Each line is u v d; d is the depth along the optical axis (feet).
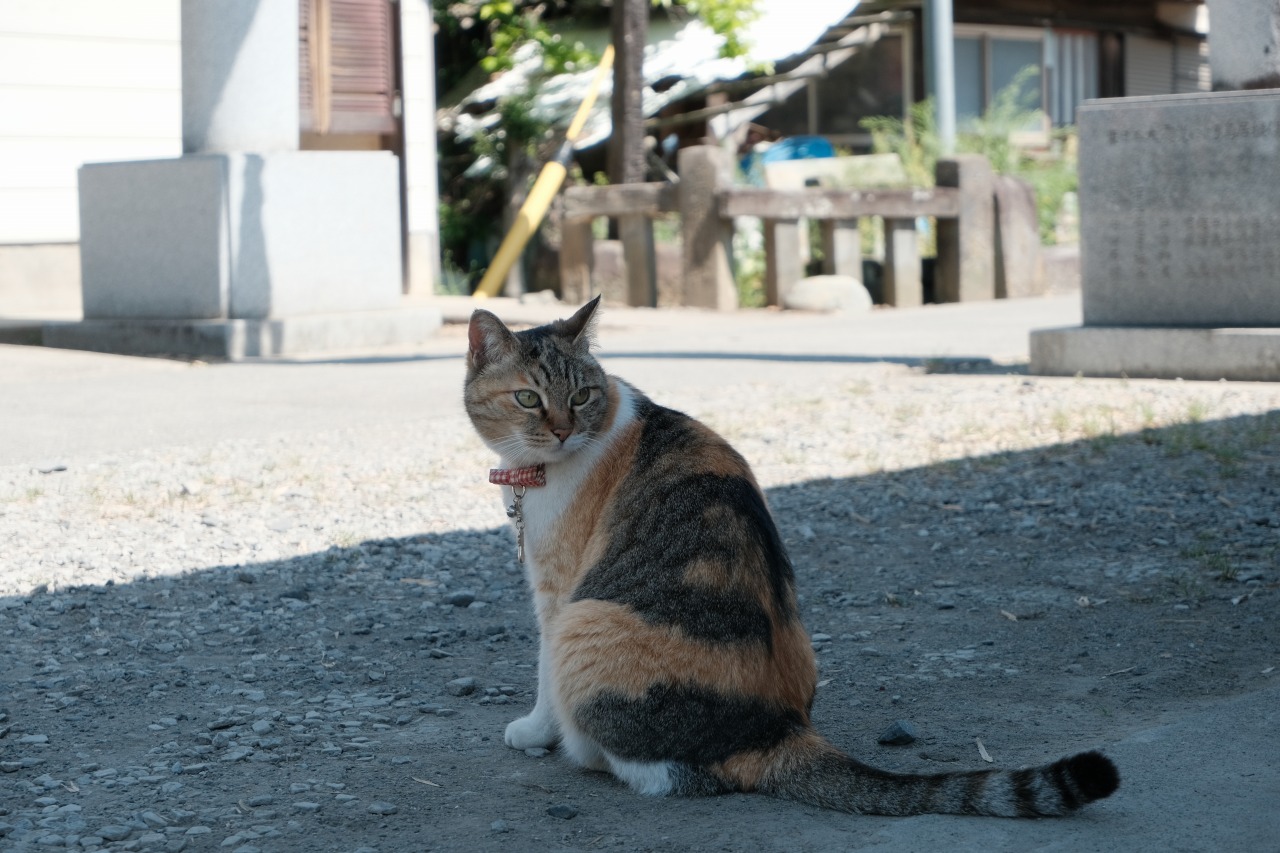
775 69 71.05
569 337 13.09
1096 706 13.57
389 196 41.86
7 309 47.32
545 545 12.49
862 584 18.34
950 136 63.72
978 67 78.02
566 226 55.72
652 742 11.07
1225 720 12.55
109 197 39.88
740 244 58.65
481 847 10.41
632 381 32.96
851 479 23.84
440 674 14.99
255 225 38.73
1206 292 31.55
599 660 11.23
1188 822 10.37
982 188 56.13
